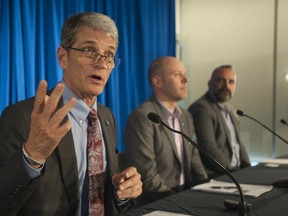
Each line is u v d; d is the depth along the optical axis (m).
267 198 1.30
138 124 2.04
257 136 3.77
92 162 1.19
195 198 1.33
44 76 2.67
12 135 1.03
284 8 3.57
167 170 2.06
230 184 1.58
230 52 3.91
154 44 3.63
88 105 1.23
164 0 3.77
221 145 2.70
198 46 4.11
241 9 3.82
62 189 1.08
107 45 1.15
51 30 2.68
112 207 1.24
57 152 1.08
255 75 3.77
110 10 3.20
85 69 1.14
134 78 3.48
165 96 2.23
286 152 3.61
